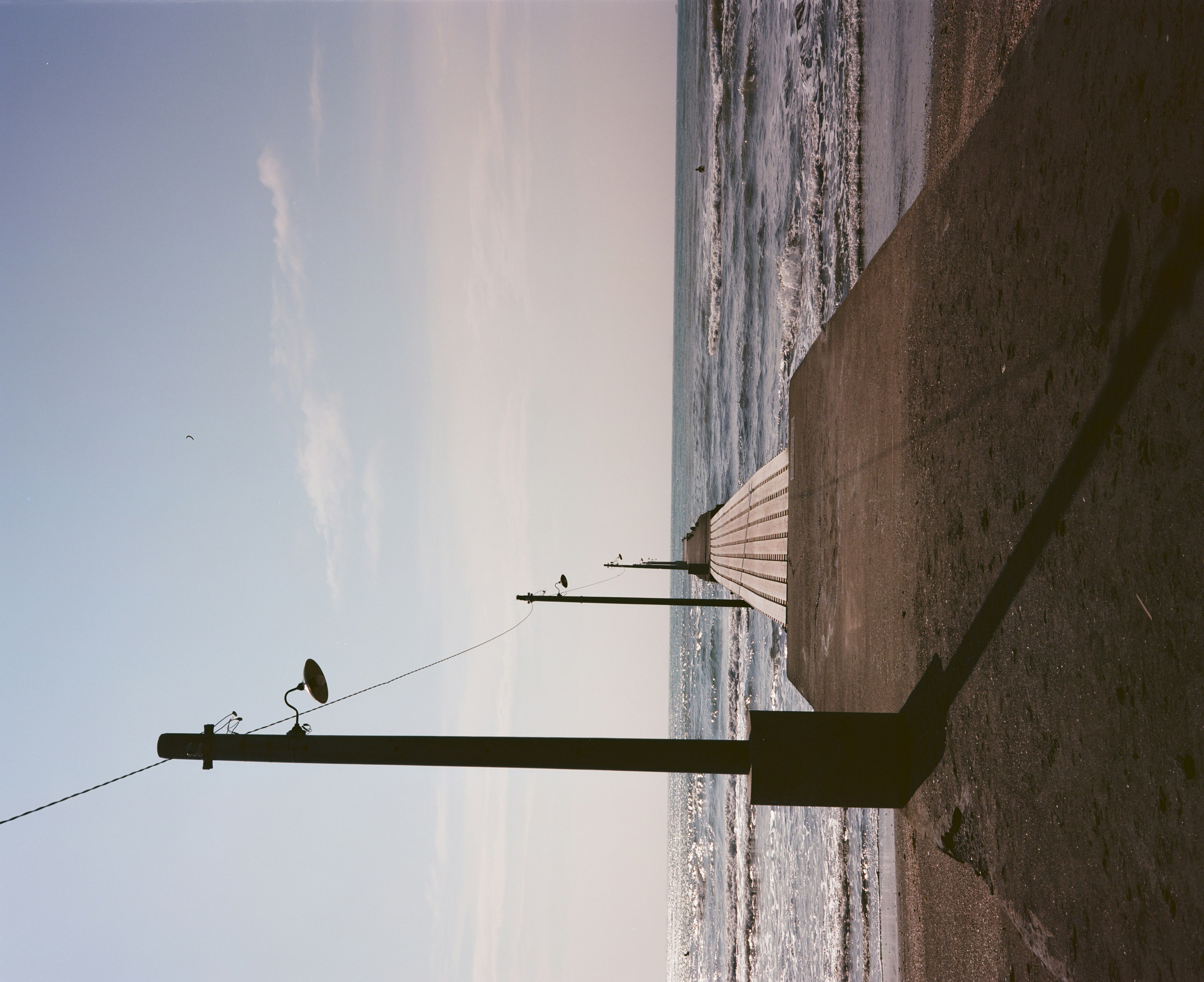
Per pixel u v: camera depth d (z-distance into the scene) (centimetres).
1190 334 206
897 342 427
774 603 885
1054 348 271
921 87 834
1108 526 238
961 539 340
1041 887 266
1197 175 204
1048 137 276
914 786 376
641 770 426
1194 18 206
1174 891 204
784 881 1498
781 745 388
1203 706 196
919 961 441
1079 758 247
